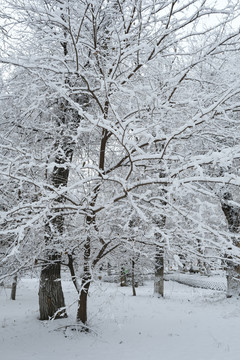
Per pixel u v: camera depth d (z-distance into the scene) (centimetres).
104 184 620
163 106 537
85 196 545
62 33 588
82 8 581
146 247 681
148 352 625
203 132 604
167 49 636
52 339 690
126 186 487
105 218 582
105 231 632
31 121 689
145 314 997
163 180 495
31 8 546
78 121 736
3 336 725
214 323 867
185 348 652
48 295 817
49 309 814
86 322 721
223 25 535
